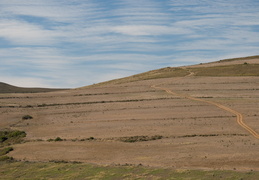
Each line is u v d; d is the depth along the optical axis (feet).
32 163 161.17
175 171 135.33
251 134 188.65
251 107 252.83
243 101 273.54
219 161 145.79
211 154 155.74
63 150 180.55
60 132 221.05
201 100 285.84
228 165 140.36
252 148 160.45
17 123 255.09
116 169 143.02
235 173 128.57
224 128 203.92
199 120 225.76
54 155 173.17
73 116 263.70
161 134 199.11
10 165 159.63
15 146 195.62
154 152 165.89
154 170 138.31
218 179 123.85
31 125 247.91
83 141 195.11
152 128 213.46
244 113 237.45
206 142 176.35
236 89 321.52
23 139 211.20
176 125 216.95
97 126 228.22
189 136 191.72
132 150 172.14
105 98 319.88
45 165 156.46
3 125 251.19
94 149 178.70
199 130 202.59
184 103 277.64
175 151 164.76
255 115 230.27
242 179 122.11
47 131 226.99
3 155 178.91
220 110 249.34
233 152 156.15
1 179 141.38
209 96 298.56
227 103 269.64
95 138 200.34
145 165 147.13
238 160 145.38
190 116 237.45
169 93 321.93
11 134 225.97
